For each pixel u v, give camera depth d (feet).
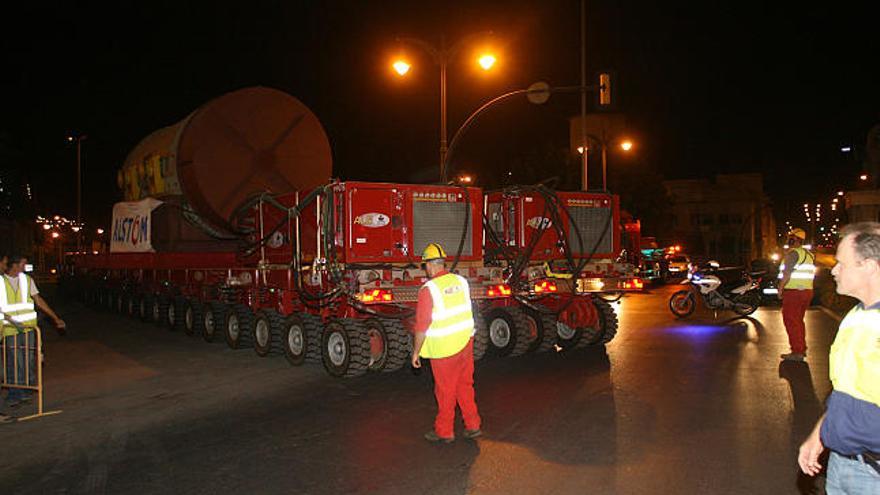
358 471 19.72
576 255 41.93
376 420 25.57
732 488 17.72
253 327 42.60
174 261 52.60
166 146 51.98
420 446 22.02
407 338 33.63
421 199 35.47
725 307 57.06
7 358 28.17
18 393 28.78
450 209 36.40
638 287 42.11
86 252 85.71
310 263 36.60
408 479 18.92
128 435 24.53
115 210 63.36
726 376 31.89
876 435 9.48
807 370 32.94
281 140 50.16
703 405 26.40
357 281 32.71
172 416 27.20
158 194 54.65
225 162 48.24
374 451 21.62
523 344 37.63
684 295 58.39
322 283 35.47
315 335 36.73
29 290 28.78
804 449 10.85
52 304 87.04
